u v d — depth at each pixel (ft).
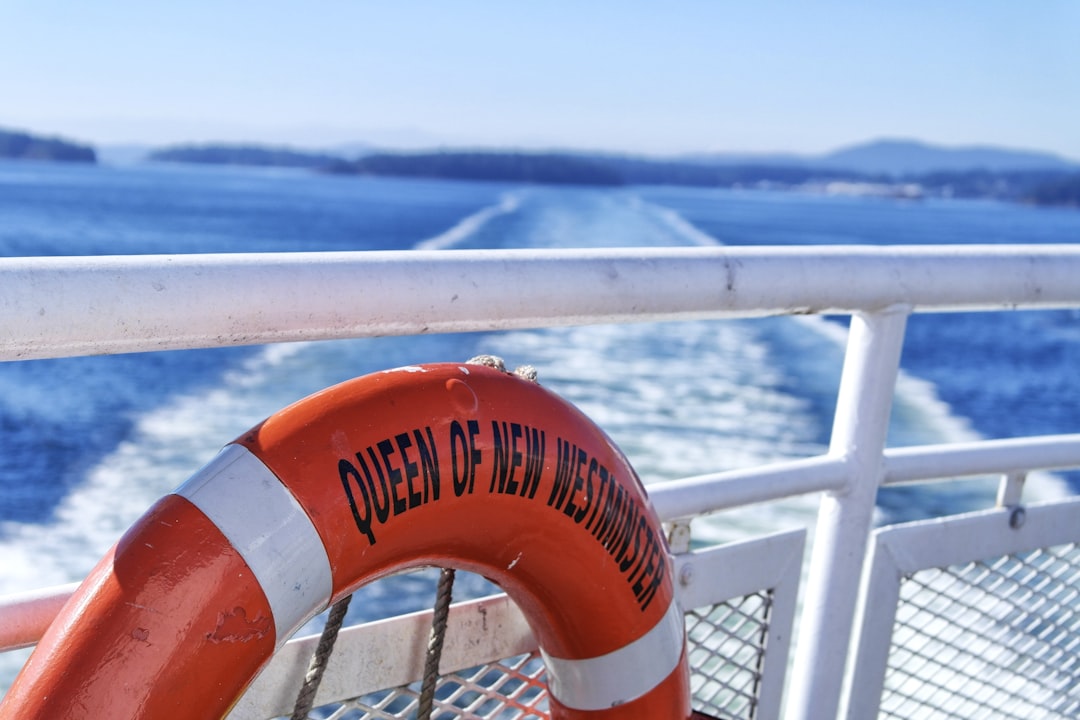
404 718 4.54
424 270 3.74
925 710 6.25
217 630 2.99
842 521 5.42
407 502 3.37
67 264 3.09
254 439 3.29
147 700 2.86
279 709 4.17
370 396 3.44
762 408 53.01
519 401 3.69
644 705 4.10
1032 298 5.36
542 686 4.88
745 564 5.27
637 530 3.99
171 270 3.25
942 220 427.74
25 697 2.82
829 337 79.36
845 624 5.55
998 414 68.74
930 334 102.37
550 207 277.44
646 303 4.28
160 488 39.60
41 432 46.88
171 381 58.13
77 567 30.91
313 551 3.19
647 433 45.78
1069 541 6.43
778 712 5.70
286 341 3.56
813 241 245.45
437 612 4.07
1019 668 6.48
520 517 3.65
